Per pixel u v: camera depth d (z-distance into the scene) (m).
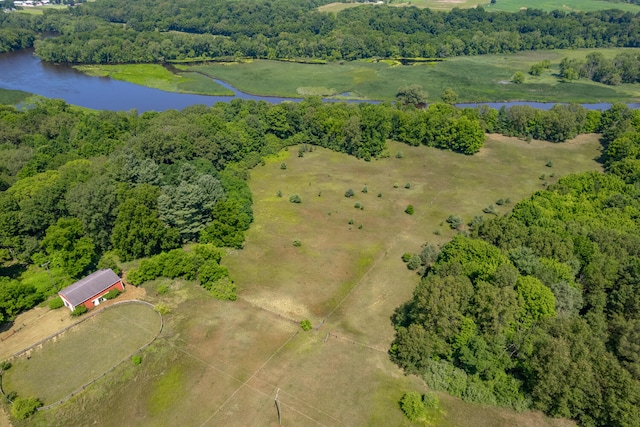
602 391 64.38
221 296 90.69
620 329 71.50
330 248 109.69
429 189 141.25
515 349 71.56
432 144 171.38
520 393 69.31
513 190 141.12
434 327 74.38
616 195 112.00
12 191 111.94
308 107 177.25
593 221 102.12
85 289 88.62
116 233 101.19
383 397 70.62
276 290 94.50
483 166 157.25
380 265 103.81
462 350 72.19
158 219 104.44
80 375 74.25
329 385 72.44
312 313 88.38
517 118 178.12
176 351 78.44
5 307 85.44
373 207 130.00
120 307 89.12
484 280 80.62
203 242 108.94
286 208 128.12
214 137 143.62
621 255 88.50
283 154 163.50
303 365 76.00
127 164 117.69
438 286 75.12
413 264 101.88
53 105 188.50
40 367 75.81
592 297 80.31
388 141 176.88
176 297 91.44
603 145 173.50
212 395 70.50
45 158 133.75
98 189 105.69
